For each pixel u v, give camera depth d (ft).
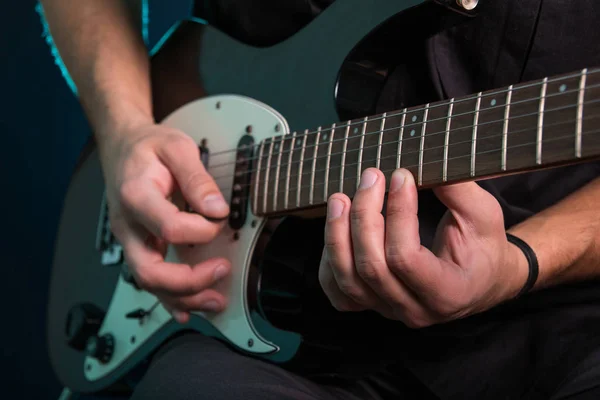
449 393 2.72
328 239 2.23
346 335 2.73
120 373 3.54
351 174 2.41
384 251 2.16
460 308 2.28
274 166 2.77
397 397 2.99
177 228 2.87
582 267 2.59
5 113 6.50
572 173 2.84
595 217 2.60
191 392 2.36
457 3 2.56
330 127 2.54
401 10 2.65
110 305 3.67
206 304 2.91
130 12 4.06
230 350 2.78
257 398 2.27
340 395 2.82
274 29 3.40
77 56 3.92
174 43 3.71
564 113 1.89
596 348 2.35
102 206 3.90
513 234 2.57
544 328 2.60
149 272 2.97
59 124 6.63
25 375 6.36
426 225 2.83
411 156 2.22
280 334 2.74
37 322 6.47
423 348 2.77
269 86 3.09
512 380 2.63
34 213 6.56
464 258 2.24
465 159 2.09
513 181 2.84
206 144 3.18
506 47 2.77
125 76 3.69
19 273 6.46
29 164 6.56
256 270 2.85
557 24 2.68
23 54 6.53
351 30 2.82
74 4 4.08
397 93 2.96
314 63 2.93
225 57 3.38
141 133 3.21
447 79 2.85
